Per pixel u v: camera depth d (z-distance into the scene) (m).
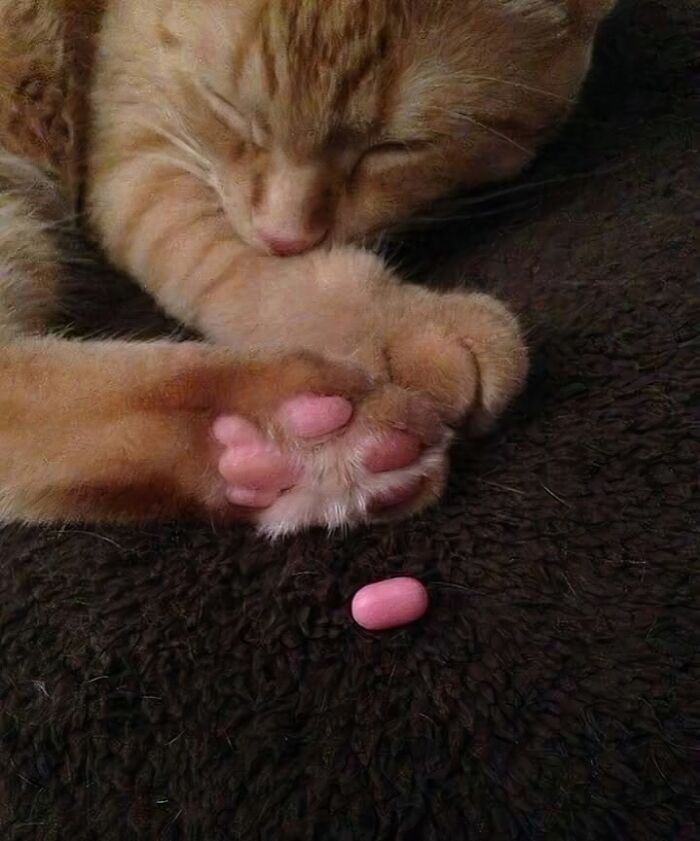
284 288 0.24
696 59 0.29
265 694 0.19
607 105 0.29
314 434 0.19
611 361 0.22
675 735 0.18
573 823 0.17
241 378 0.19
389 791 0.18
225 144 0.26
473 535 0.20
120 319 0.26
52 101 0.28
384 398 0.19
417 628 0.19
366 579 0.20
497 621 0.19
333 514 0.20
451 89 0.24
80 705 0.19
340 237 0.26
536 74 0.26
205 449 0.19
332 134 0.24
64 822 0.18
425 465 0.19
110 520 0.20
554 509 0.20
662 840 0.17
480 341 0.20
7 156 0.28
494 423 0.21
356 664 0.19
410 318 0.21
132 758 0.18
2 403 0.19
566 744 0.18
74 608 0.20
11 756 0.19
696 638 0.19
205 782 0.18
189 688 0.19
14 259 0.26
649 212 0.25
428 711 0.18
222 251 0.25
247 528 0.20
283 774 0.18
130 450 0.19
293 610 0.20
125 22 0.27
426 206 0.27
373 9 0.23
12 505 0.20
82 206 0.29
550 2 0.25
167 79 0.26
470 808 0.17
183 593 0.20
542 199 0.27
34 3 0.27
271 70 0.24
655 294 0.23
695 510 0.20
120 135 0.28
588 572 0.20
